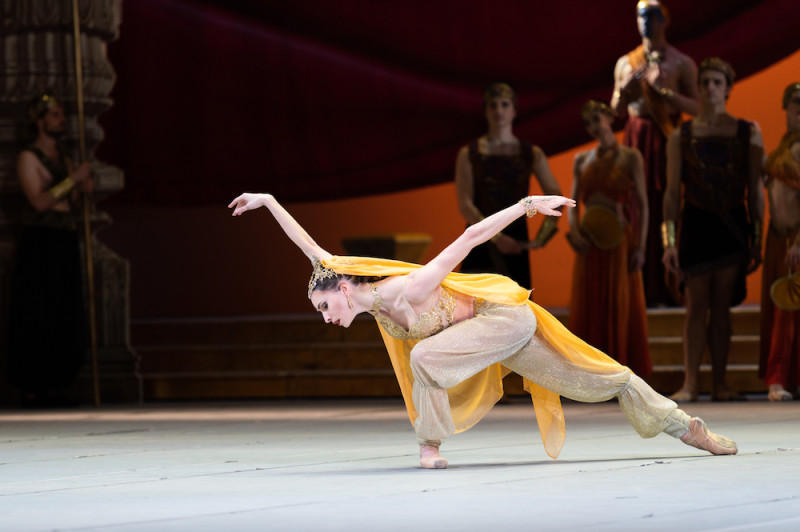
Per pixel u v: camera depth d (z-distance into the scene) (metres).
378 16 42.59
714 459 14.56
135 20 42.56
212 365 35.16
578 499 11.17
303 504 11.23
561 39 41.12
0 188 32.53
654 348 32.00
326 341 35.00
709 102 27.33
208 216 44.44
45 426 24.08
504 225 13.98
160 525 10.09
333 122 43.03
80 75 31.55
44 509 11.30
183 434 21.22
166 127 42.97
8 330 31.28
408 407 15.19
